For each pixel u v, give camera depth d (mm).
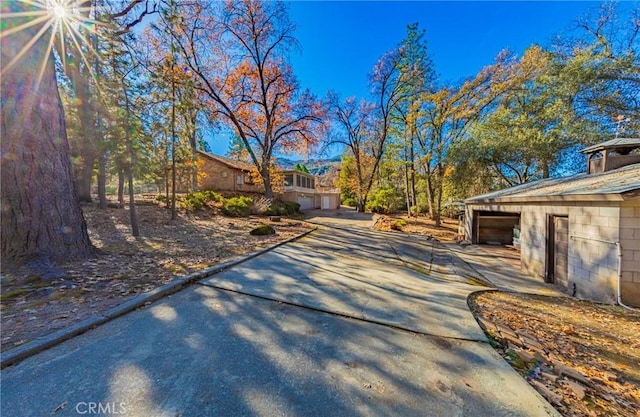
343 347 2381
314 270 5203
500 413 1626
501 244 10062
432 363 2154
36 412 1550
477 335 2654
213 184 21312
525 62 13750
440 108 15281
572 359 2285
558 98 13375
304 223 13742
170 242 6941
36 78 4070
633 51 11953
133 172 8430
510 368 2102
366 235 11078
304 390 1803
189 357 2150
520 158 14039
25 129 3930
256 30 14289
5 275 3510
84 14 5934
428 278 5164
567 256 4961
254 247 6992
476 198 10109
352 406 1665
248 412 1596
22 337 2262
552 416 1610
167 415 1559
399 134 18891
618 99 11945
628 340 2707
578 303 4039
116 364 2021
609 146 6609
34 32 4074
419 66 16406
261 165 17344
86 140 8281
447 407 1666
